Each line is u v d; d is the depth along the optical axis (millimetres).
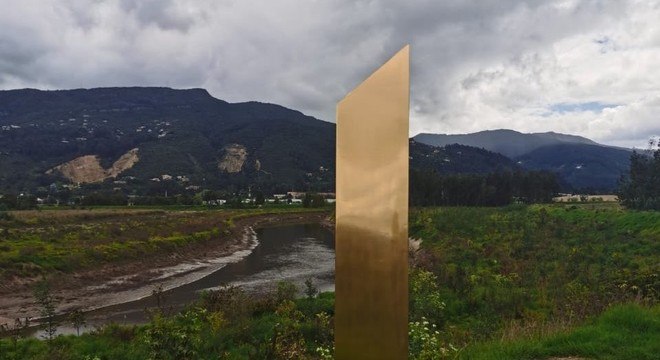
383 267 2586
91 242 34500
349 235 2641
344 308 2635
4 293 23375
